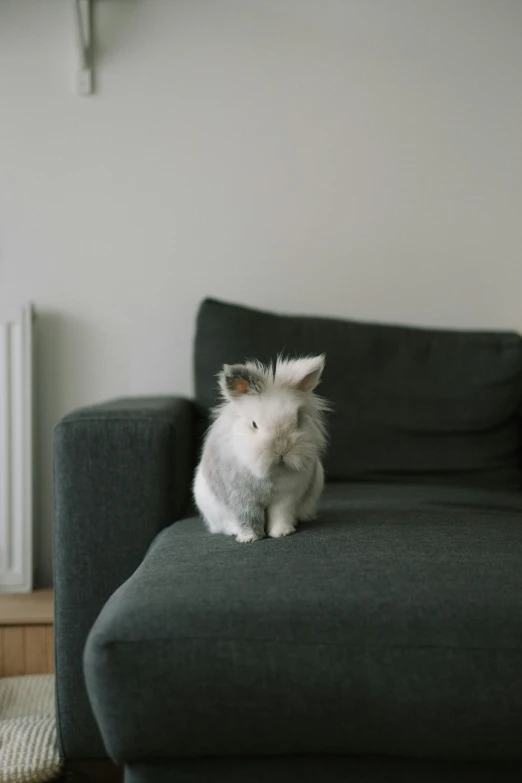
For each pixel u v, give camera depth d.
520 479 2.57
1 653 2.22
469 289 2.88
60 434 1.79
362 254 2.85
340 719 1.23
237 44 2.79
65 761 1.74
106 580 1.79
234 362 2.46
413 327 2.68
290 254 2.83
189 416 2.32
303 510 1.72
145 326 2.79
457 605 1.26
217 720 1.23
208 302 2.55
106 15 2.74
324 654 1.23
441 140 2.85
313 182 2.83
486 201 2.87
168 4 2.76
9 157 2.73
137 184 2.78
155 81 2.77
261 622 1.24
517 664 1.22
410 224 2.86
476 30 2.83
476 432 2.55
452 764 1.31
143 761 1.30
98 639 1.23
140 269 2.79
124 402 2.18
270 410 1.54
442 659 1.22
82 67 2.71
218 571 1.38
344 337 2.56
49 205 2.75
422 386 2.55
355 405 2.50
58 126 2.74
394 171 2.85
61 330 2.77
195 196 2.80
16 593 2.55
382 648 1.23
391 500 2.05
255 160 2.81
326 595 1.27
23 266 2.75
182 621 1.24
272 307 2.84
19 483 2.57
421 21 2.82
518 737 1.23
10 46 2.71
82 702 1.73
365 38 2.81
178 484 1.90
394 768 1.30
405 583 1.31
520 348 2.62
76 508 1.79
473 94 2.85
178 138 2.78
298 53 2.80
